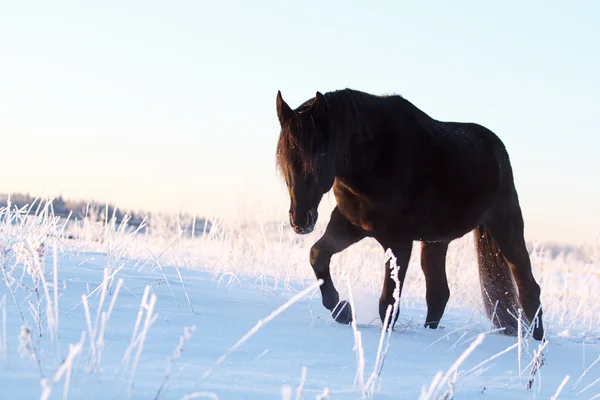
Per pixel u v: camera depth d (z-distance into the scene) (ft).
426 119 19.70
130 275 21.61
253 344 12.00
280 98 16.17
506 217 21.80
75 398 7.18
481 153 20.67
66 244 26.35
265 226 33.65
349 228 18.80
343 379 10.02
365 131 17.39
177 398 7.64
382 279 26.63
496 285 21.88
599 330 24.82
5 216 19.27
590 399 11.07
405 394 9.46
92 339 8.42
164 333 11.96
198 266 30.22
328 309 18.02
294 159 15.72
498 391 10.75
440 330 19.27
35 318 11.22
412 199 18.48
